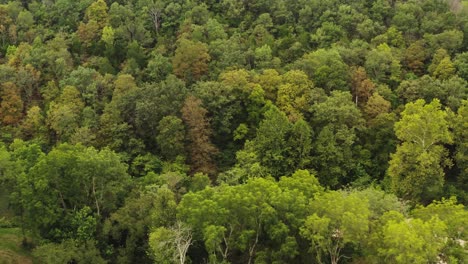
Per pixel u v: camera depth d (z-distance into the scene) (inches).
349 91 3577.8
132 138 3243.1
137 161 3137.3
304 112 3403.1
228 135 3489.2
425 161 2603.3
